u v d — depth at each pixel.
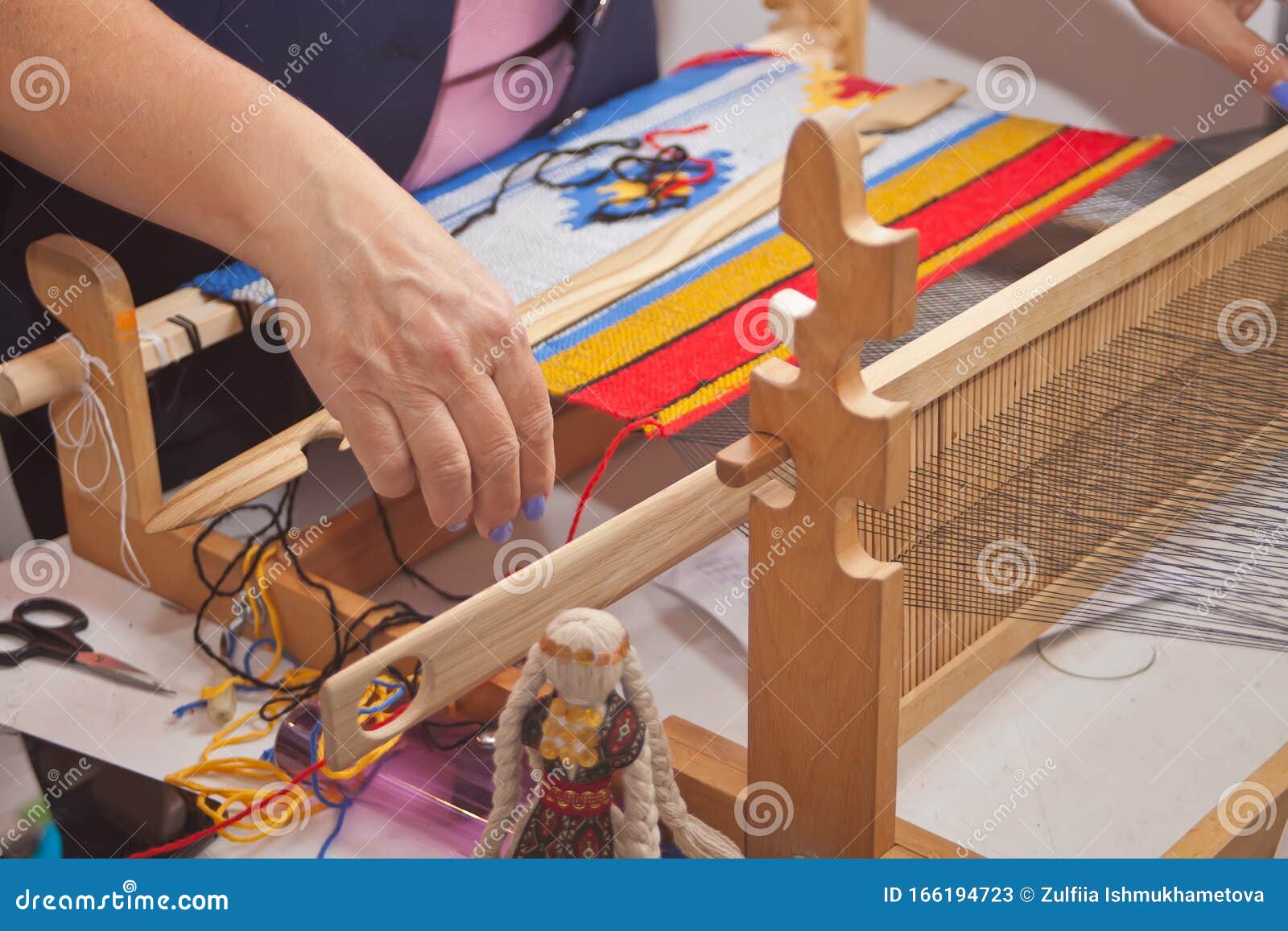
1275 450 1.10
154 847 0.82
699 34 1.66
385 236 0.83
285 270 0.85
